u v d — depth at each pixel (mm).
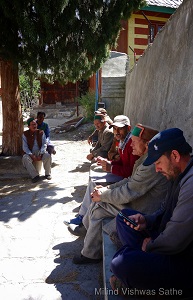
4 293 2697
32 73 7480
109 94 11750
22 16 5520
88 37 6250
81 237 3805
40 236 3852
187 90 3080
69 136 12867
